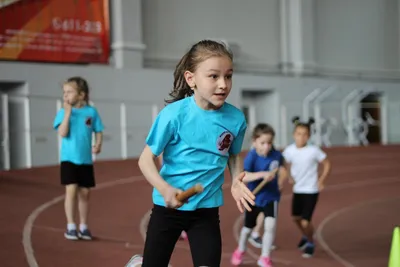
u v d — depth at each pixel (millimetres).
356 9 36000
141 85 24516
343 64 35125
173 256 8180
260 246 9133
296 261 8367
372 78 36781
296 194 8672
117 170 18312
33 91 21031
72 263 7617
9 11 21062
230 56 3875
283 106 30547
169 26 27438
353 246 9461
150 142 4020
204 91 3850
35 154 20875
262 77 29781
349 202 14023
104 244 8758
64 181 8602
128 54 24797
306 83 31844
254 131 7840
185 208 4031
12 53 21156
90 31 23484
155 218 4117
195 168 4062
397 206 13531
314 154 8539
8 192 13000
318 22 33750
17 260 7633
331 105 33062
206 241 3990
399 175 19609
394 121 36812
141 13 26219
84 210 8867
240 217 11750
